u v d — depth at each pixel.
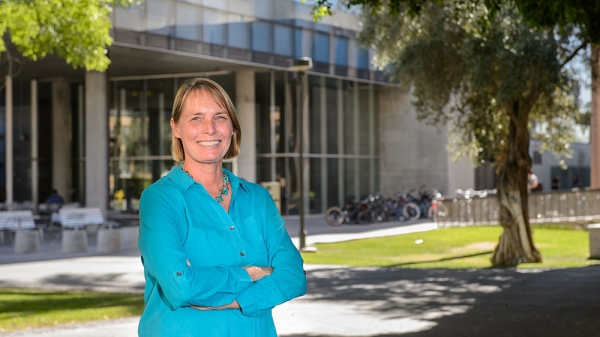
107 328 9.62
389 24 20.47
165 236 2.81
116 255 20.64
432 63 19.28
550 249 23.00
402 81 20.39
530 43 17.17
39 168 39.00
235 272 2.87
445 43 18.84
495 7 10.58
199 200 2.94
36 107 36.53
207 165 3.00
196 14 29.58
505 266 17.91
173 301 2.78
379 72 38.47
